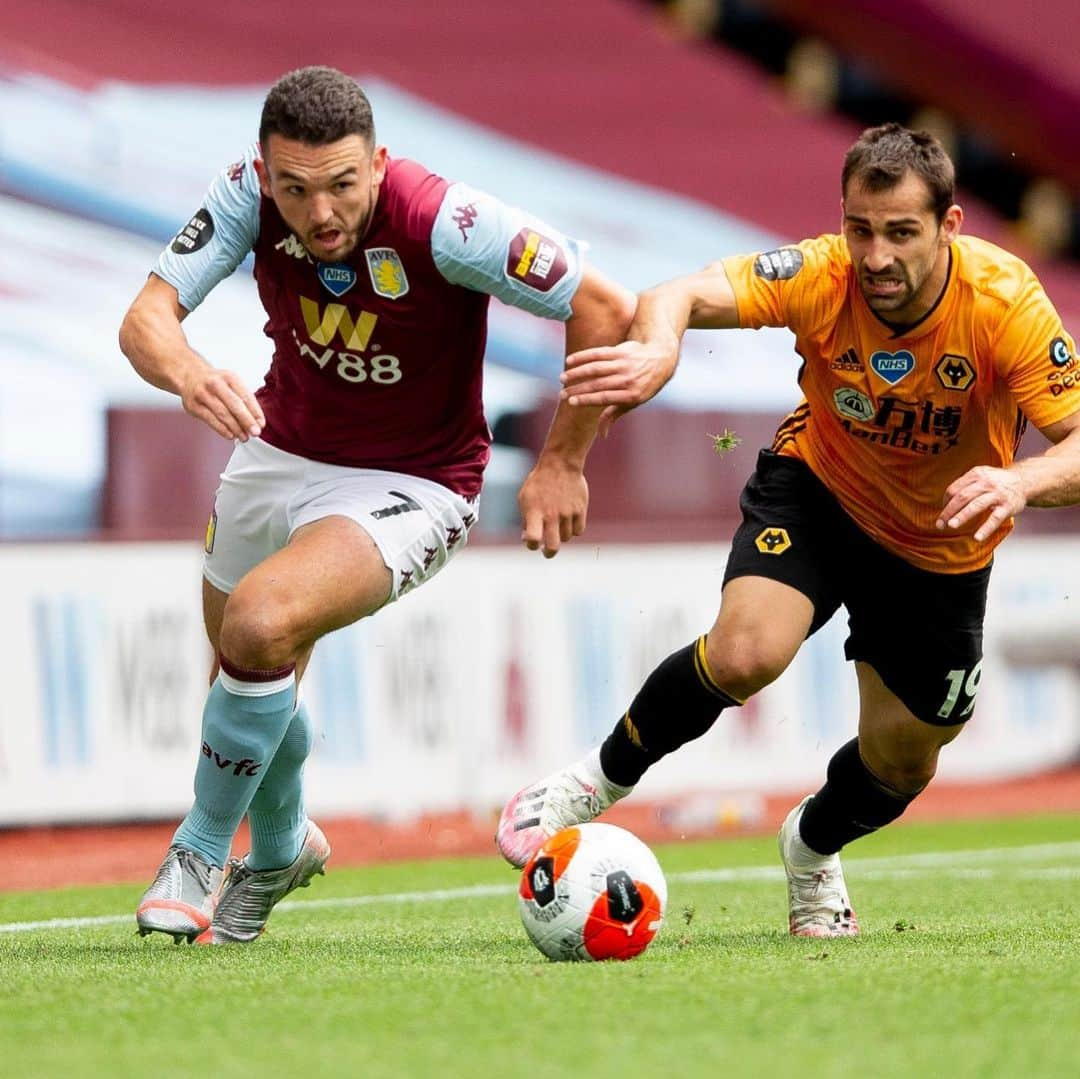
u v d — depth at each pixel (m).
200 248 18.36
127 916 23.84
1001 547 48.56
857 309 18.50
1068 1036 12.56
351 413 18.88
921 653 19.48
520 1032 12.75
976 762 48.88
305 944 19.23
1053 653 48.22
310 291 18.25
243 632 17.58
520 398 52.97
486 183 71.50
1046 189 85.69
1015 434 19.22
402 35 83.62
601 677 43.06
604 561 43.28
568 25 86.50
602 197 73.06
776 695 45.44
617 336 18.75
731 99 84.12
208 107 69.06
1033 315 18.06
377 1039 12.61
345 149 16.92
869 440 18.98
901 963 16.34
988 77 85.44
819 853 19.81
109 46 72.25
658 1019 13.18
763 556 19.20
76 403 47.88
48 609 37.25
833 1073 11.30
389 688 40.16
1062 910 23.23
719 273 18.89
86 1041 12.78
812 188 78.12
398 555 18.56
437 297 18.27
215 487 45.59
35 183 58.88
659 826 41.75
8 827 36.56
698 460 51.84
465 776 41.09
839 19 85.56
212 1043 12.61
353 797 39.47
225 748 18.20
